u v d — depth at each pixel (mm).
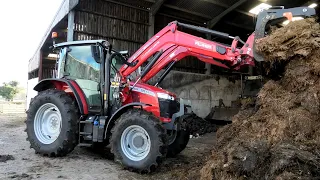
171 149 4316
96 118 3920
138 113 3527
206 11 9305
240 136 2641
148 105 3650
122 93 3973
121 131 3541
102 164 3756
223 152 2561
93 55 4035
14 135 6004
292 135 2322
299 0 9016
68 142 3885
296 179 1905
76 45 4301
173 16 9203
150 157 3326
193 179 2838
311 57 2520
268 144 2363
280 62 2748
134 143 3545
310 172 1949
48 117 4207
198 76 9367
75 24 7188
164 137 3400
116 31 7898
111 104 4016
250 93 9234
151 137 3363
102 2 7645
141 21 8375
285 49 2631
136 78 4199
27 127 4152
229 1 8859
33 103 4164
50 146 3941
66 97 4031
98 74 4059
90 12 7418
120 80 4043
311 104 2381
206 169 2633
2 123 8609
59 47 4465
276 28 2896
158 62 3986
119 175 3277
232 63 3371
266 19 2932
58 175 3172
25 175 3102
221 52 3408
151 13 8516
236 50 3295
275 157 2129
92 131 3887
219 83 9812
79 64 4246
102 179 3104
